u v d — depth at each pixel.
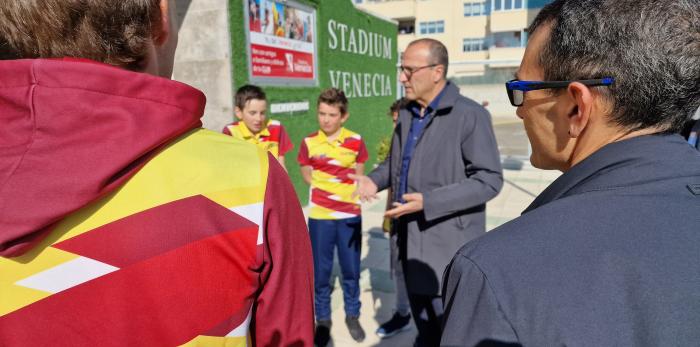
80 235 0.69
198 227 0.73
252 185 0.80
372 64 9.19
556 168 0.93
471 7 38.28
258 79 5.48
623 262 0.64
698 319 0.59
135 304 0.70
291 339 0.84
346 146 3.26
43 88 0.66
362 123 8.81
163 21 0.82
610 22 0.73
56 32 0.69
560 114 0.83
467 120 2.34
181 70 5.22
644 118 0.75
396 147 2.72
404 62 2.45
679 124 0.77
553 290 0.64
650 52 0.70
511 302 0.66
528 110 0.88
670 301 0.60
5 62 0.67
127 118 0.68
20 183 0.65
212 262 0.74
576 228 0.69
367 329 3.37
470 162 2.36
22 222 0.64
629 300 0.62
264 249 0.79
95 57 0.72
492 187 2.30
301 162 3.37
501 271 0.68
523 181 8.84
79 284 0.69
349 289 3.31
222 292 0.75
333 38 7.30
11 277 0.68
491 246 0.72
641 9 0.71
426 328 2.61
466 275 0.72
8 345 0.69
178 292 0.71
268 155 0.87
